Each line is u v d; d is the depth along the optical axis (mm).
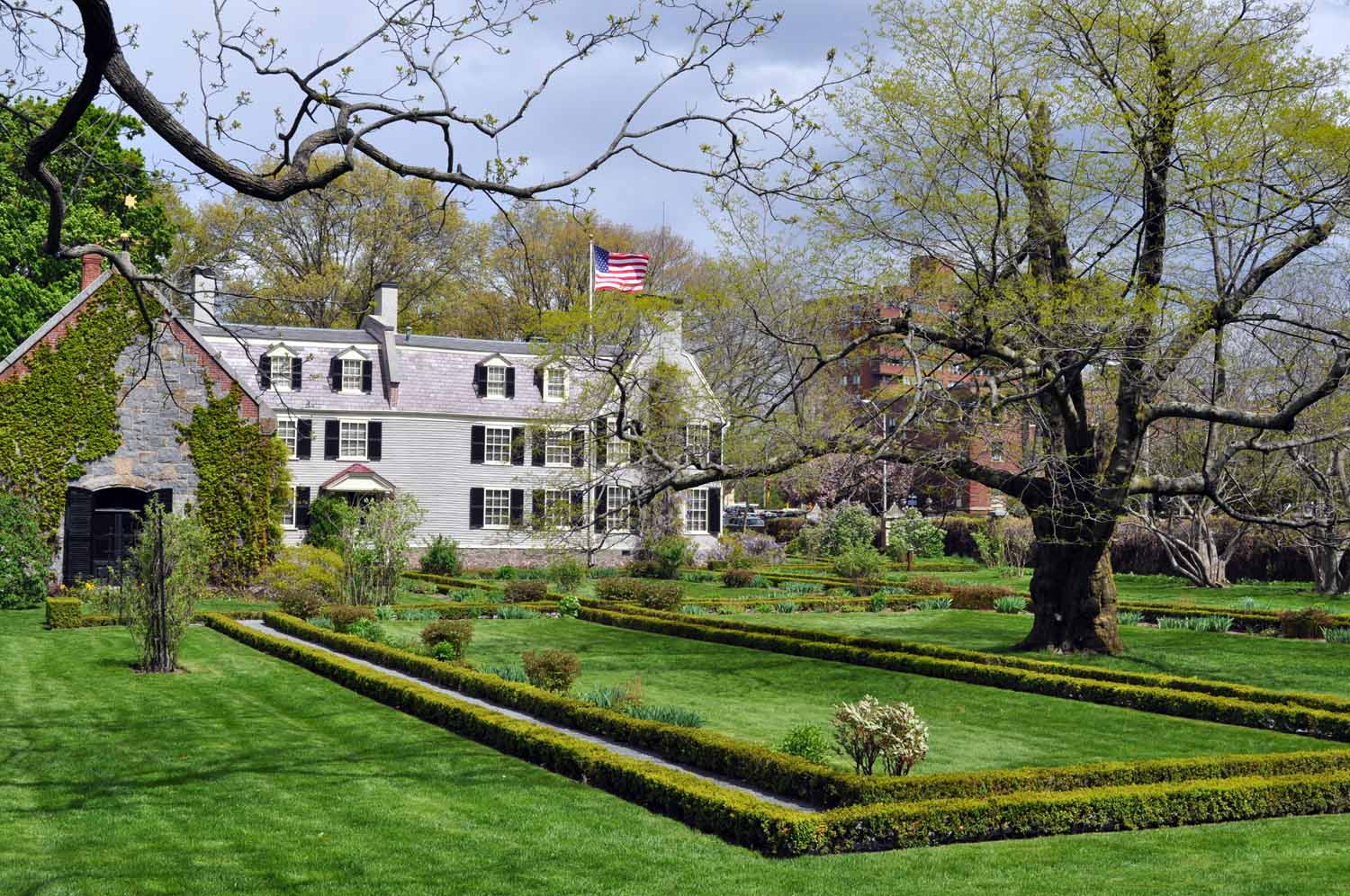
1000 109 21766
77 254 9672
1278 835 11344
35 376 33375
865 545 56812
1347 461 35781
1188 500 42188
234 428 35000
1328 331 20922
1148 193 21828
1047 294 21109
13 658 23047
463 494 52469
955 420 21578
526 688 17906
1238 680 22531
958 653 23594
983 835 11250
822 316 24250
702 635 28578
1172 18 21844
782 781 12586
